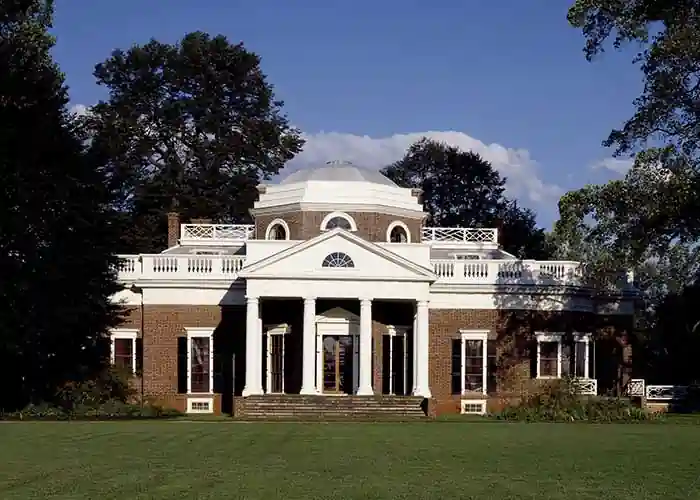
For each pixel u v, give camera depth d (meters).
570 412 50.22
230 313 61.94
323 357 60.69
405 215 66.12
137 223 93.00
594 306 64.31
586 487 21.98
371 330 59.50
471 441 33.00
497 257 68.94
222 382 61.47
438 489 21.55
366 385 57.50
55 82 51.88
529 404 52.22
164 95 99.00
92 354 53.66
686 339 86.38
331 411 55.06
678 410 63.12
